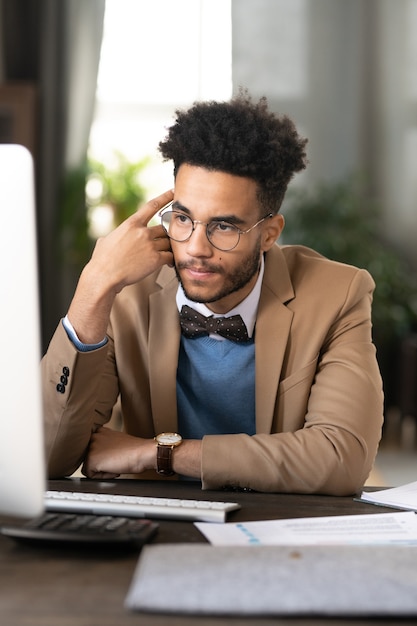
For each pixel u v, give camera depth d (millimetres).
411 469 5430
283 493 1655
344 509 1487
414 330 7148
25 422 1144
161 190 7262
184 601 967
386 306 6895
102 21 7207
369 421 1781
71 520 1251
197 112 1723
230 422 1957
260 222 1770
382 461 5688
